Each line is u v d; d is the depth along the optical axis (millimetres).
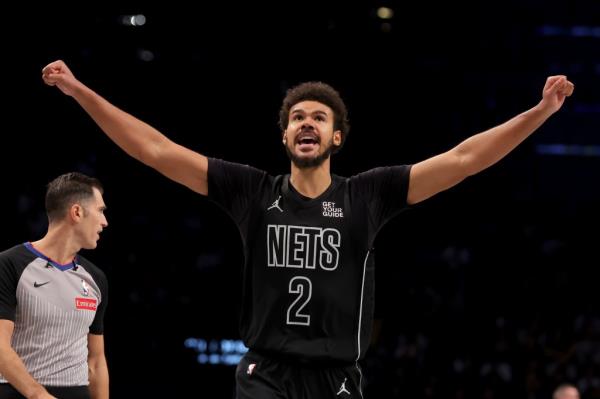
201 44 18625
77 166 18328
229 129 18844
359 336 5012
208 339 16797
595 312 18234
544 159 20156
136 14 18297
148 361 16219
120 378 15984
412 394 15961
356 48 18781
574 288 18656
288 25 18625
